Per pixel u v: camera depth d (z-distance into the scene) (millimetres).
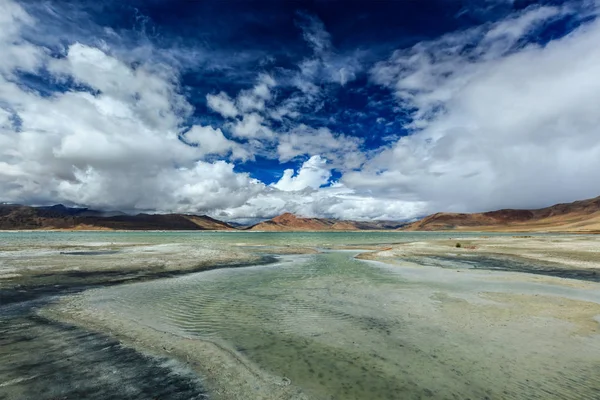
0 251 37344
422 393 7191
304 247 57344
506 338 10414
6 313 12797
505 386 7453
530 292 17094
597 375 7945
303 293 17188
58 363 8391
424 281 20719
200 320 12383
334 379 7805
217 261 31125
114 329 11172
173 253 36625
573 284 19188
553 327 11438
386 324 11898
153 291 17516
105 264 26594
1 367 8055
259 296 16438
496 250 41969
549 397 6988
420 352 9375
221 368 8336
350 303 15016
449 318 12578
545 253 35906
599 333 10797
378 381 7715
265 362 8711
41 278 20078
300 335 10789
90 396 6809
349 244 69438
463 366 8469
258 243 71438
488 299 15602
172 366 8398
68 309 13562
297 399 6918
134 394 6965
